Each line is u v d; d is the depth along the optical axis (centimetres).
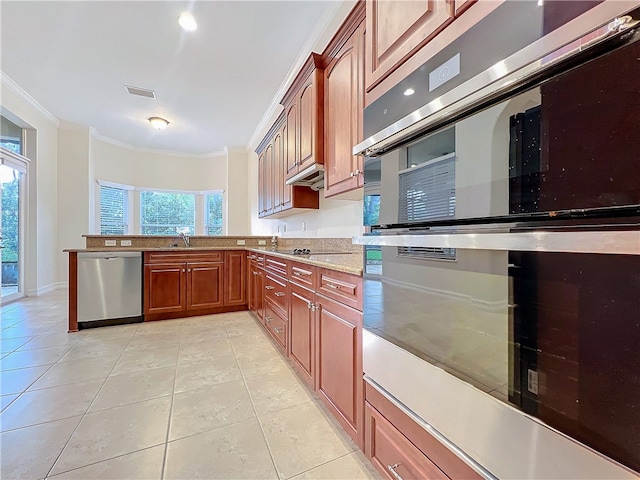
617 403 50
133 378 206
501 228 68
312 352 177
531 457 62
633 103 47
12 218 438
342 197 219
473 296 74
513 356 65
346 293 138
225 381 202
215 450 138
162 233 671
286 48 313
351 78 179
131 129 548
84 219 540
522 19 63
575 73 55
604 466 51
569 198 56
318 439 145
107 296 325
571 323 55
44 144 483
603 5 49
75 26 282
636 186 47
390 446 108
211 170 687
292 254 241
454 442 81
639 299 47
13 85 394
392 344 105
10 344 270
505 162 67
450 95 77
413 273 94
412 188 96
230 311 393
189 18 271
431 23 88
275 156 356
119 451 136
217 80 377
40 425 154
